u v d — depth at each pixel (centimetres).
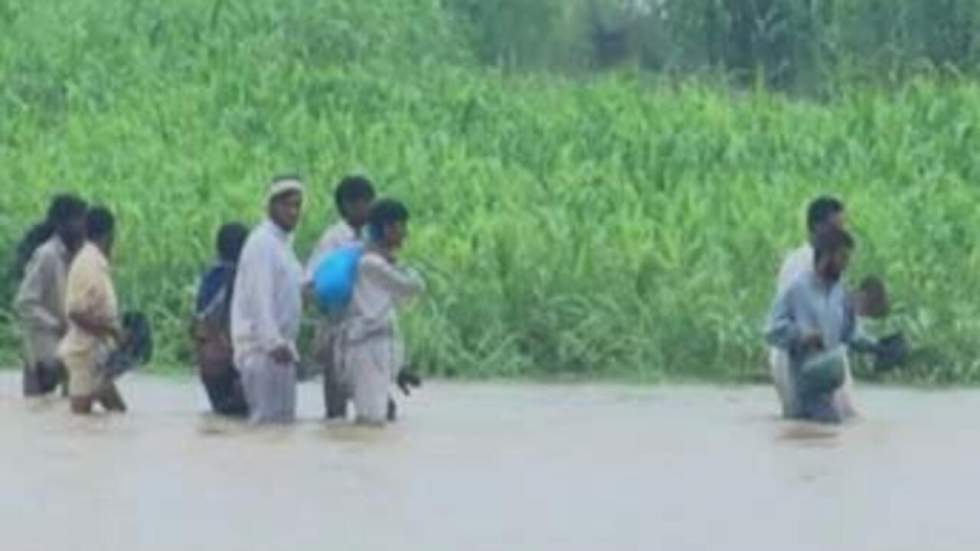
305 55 13275
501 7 17175
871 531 4175
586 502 4572
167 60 12662
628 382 7988
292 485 4822
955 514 4388
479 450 5566
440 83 12550
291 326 6366
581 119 11119
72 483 4841
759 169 10294
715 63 15038
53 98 12069
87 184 9781
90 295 6562
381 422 6316
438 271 8438
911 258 8450
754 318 8206
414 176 9762
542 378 8144
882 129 10606
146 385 7706
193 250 8769
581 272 8456
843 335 6500
